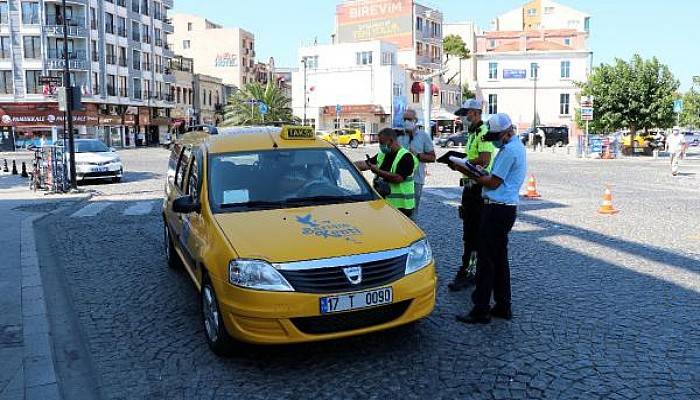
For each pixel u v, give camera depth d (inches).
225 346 199.2
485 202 229.1
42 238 427.2
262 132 273.4
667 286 279.7
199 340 221.9
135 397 178.1
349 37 2997.0
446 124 2792.8
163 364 201.3
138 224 476.7
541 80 2628.0
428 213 511.8
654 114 1412.4
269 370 193.5
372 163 291.0
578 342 210.4
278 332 181.6
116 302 271.3
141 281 304.3
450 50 3176.7
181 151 310.8
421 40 2888.8
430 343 211.8
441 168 1072.2
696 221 463.2
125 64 2632.9
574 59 2588.6
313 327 183.9
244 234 199.9
